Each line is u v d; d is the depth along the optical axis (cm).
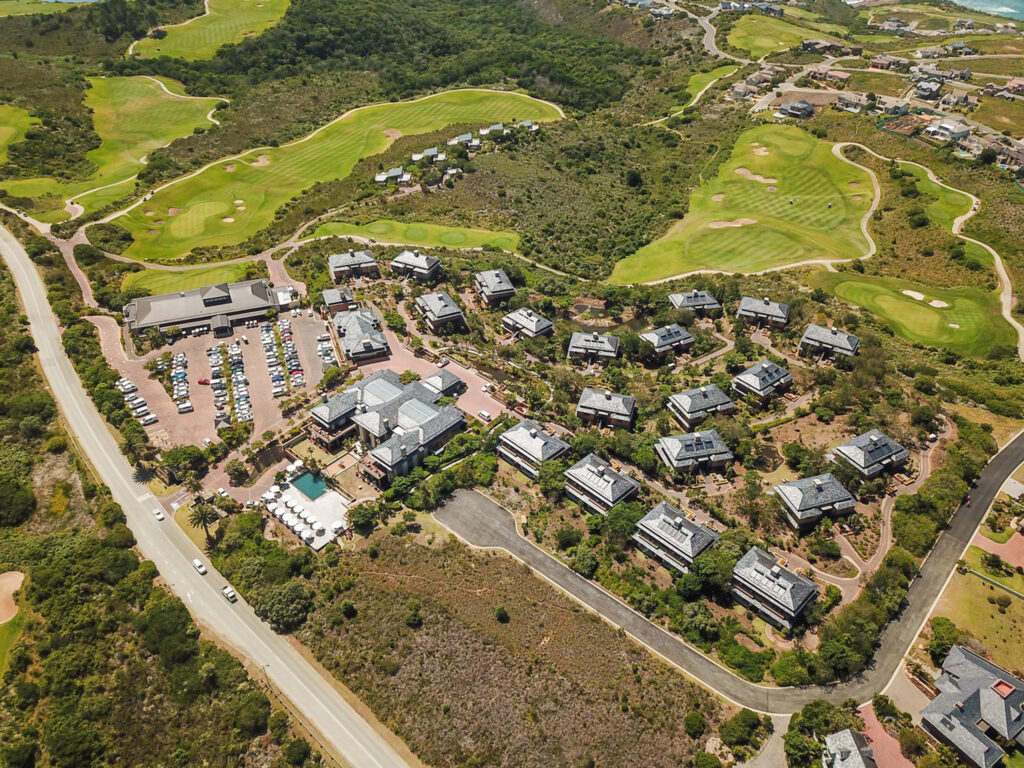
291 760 8738
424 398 14412
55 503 12625
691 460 12694
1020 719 8594
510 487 12862
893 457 12600
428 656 9862
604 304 19475
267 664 9994
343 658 9950
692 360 16562
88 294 19462
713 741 8862
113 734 9119
